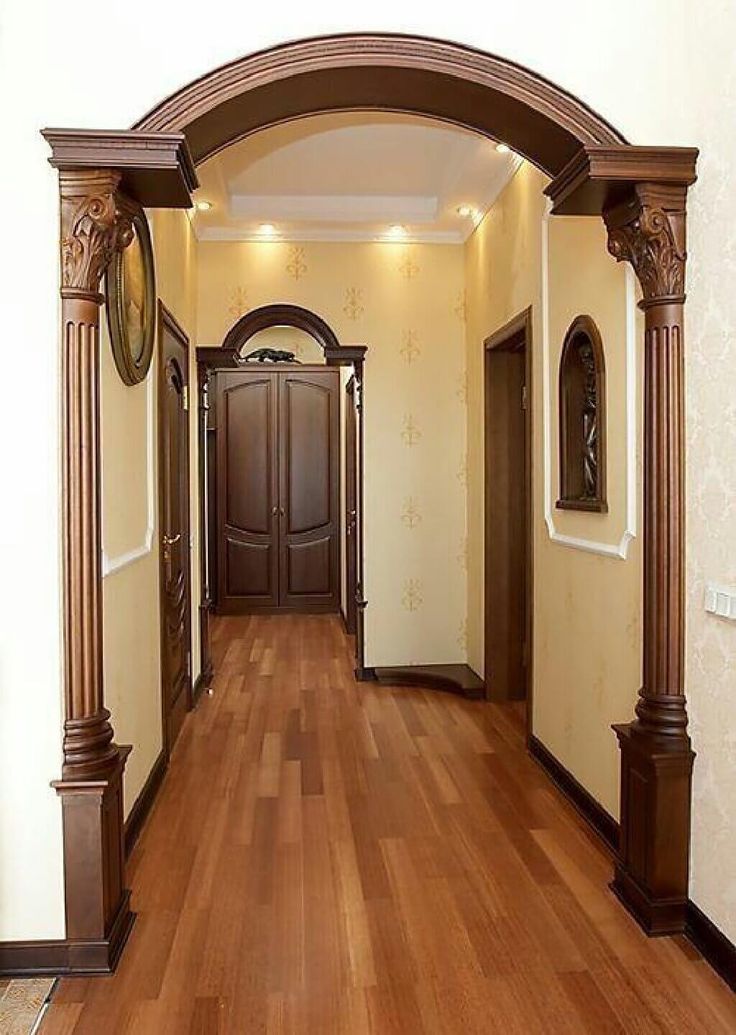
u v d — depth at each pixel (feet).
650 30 8.32
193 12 7.89
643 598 8.87
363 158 15.62
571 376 11.61
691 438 8.31
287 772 12.96
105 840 7.78
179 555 15.19
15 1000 7.30
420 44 8.05
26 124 7.63
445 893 9.13
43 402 7.63
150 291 11.76
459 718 15.89
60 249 7.61
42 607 7.68
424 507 18.94
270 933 8.34
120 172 7.65
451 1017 7.03
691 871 8.29
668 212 8.25
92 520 7.79
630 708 9.67
